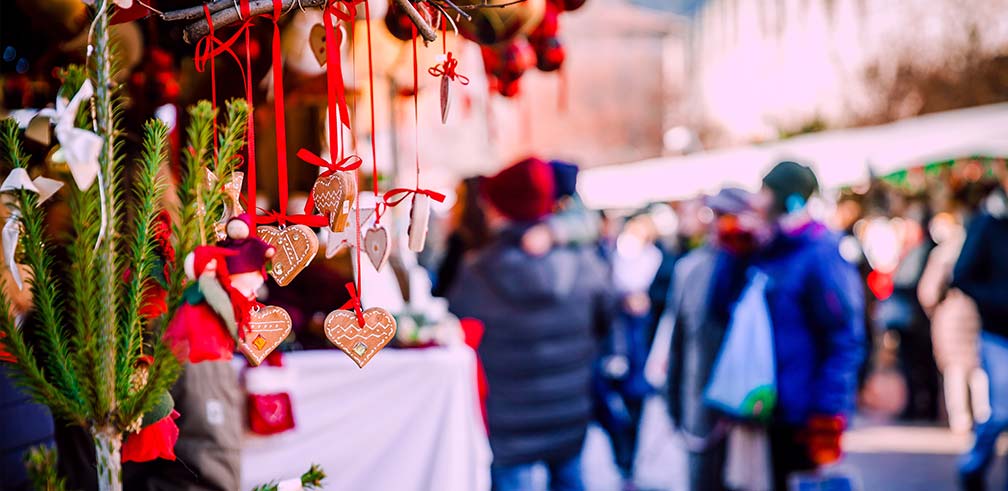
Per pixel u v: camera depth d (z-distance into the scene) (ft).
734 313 14.73
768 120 90.99
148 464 8.12
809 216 15.10
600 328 17.72
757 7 94.99
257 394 10.17
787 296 14.60
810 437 14.55
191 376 8.09
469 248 19.70
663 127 86.99
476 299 16.72
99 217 5.97
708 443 15.30
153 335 6.29
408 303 12.80
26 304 7.17
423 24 6.69
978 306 19.42
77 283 5.95
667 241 32.30
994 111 43.29
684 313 15.85
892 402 34.91
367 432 10.94
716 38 98.78
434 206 22.77
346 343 6.50
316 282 11.62
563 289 16.66
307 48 9.45
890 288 33.09
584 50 86.02
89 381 6.00
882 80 80.59
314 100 10.16
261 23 9.23
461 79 6.95
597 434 31.81
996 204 19.43
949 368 29.78
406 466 11.01
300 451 10.68
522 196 16.46
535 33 10.80
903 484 23.50
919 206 34.27
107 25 5.92
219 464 8.20
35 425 8.34
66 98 5.76
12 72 8.04
